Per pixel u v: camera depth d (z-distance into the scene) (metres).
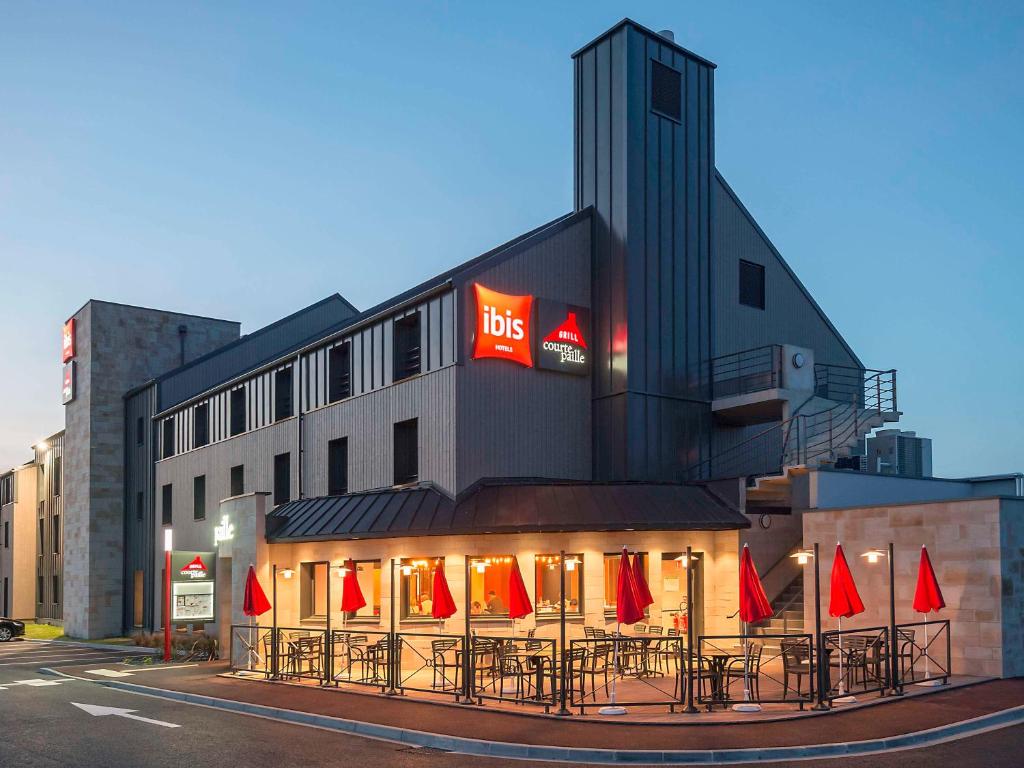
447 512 24.44
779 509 25.45
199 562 31.34
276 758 14.05
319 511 28.11
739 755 13.55
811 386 28.34
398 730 15.73
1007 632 19.97
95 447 48.75
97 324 49.44
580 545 23.55
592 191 29.84
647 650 21.16
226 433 38.69
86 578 48.22
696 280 30.20
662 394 28.64
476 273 26.42
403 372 28.39
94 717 18.27
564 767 13.43
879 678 18.02
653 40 30.27
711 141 31.56
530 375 27.44
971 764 12.72
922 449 37.22
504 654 20.02
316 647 25.12
